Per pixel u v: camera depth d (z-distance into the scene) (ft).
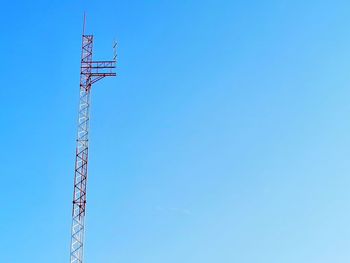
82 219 365.20
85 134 380.58
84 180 372.58
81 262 358.84
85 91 387.14
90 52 392.88
